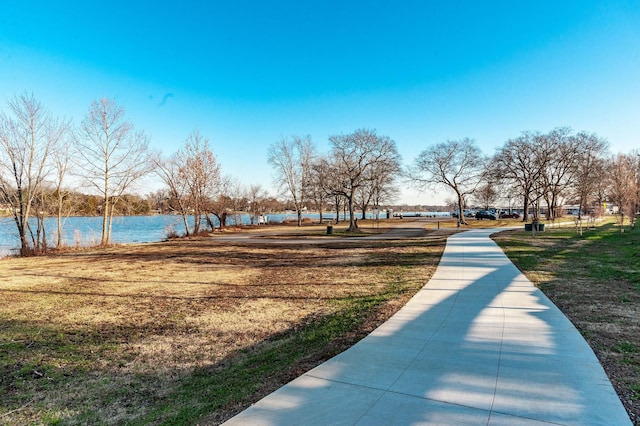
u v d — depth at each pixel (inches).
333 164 1429.6
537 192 1620.3
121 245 1050.7
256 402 149.3
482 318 252.4
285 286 425.4
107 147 1070.4
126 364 217.8
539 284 357.4
